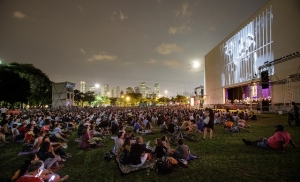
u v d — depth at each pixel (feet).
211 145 28.86
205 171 18.75
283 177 16.71
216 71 176.76
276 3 92.84
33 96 202.59
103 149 29.91
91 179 18.25
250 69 117.39
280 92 88.38
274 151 23.94
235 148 26.37
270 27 97.91
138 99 389.80
